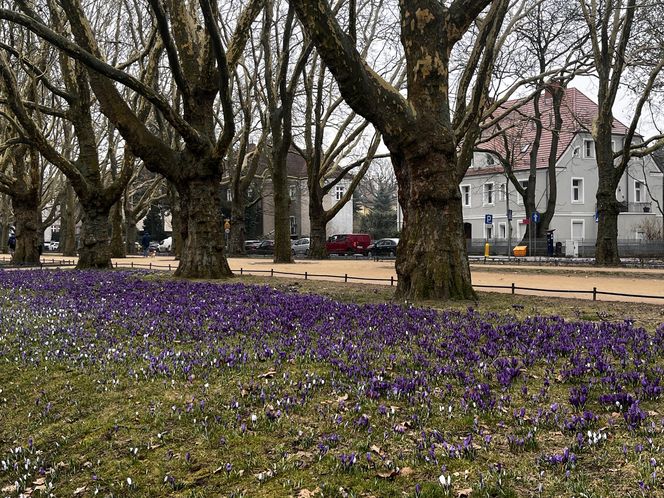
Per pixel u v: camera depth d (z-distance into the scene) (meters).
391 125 10.65
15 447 4.87
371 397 5.11
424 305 10.34
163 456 4.32
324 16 9.52
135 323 8.88
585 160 52.84
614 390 5.03
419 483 3.61
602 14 25.98
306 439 4.35
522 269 25.73
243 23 17.30
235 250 43.12
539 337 7.07
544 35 29.66
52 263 30.70
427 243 11.12
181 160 17.31
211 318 9.16
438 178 10.98
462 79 13.85
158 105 15.20
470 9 10.92
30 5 24.70
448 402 4.97
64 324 9.00
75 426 5.07
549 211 41.94
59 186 55.00
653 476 3.44
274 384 5.57
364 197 96.12
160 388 5.67
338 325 8.27
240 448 4.29
